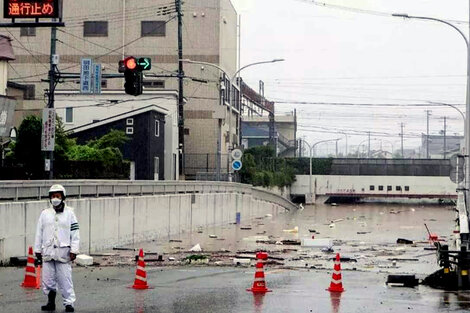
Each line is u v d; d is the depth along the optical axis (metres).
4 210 23.31
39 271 18.62
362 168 100.25
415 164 99.19
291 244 35.50
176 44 72.75
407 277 19.73
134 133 57.97
